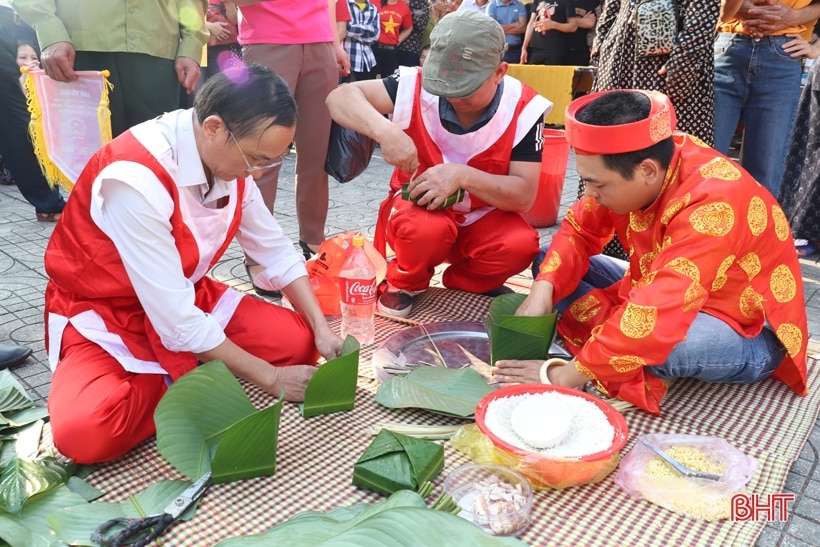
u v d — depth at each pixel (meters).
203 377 1.72
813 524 1.68
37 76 2.72
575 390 1.87
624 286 2.27
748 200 1.85
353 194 5.29
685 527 1.56
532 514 1.60
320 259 2.70
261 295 3.08
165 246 1.72
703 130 3.15
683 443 1.83
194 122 1.72
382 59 7.21
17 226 4.30
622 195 1.87
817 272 3.60
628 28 3.23
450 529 1.07
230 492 1.66
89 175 1.75
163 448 1.64
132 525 1.45
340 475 1.75
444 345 2.39
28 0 2.67
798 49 3.22
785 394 2.16
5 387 2.03
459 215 2.74
